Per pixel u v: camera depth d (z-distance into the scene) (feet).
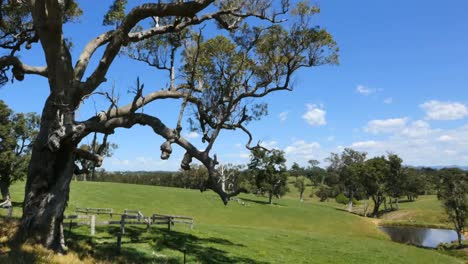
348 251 117.08
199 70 67.05
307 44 68.23
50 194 49.03
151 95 58.29
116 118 50.65
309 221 211.41
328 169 503.20
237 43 69.15
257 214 210.18
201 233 106.52
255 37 69.05
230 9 60.13
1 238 47.39
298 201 329.52
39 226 47.73
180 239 88.84
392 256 118.73
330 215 239.91
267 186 257.34
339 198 397.19
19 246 43.68
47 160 49.70
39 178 49.39
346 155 440.86
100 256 53.98
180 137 50.72
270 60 70.13
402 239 203.62
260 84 70.90
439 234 228.22
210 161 50.14
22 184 243.40
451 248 177.37
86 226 88.79
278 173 264.52
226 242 98.78
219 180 49.44
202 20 58.95
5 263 37.29
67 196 50.85
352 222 230.27
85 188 234.99
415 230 240.53
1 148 137.90
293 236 135.85
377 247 135.13
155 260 61.46
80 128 48.44
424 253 137.90
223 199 49.01
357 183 347.36
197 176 382.22
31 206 48.75
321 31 67.72
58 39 49.34
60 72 49.65
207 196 252.42
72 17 71.10
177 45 67.67
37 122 147.84
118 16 63.31
